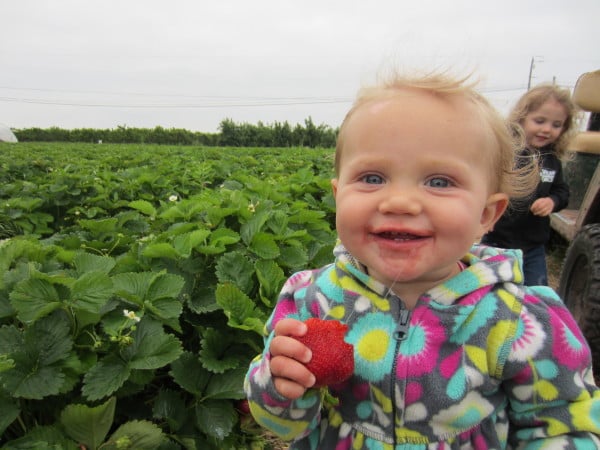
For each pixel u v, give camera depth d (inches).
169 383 30.3
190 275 33.8
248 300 29.2
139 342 25.7
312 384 13.0
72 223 79.9
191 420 27.8
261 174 113.5
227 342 29.6
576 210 67.7
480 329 14.6
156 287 28.6
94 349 25.5
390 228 13.3
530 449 14.6
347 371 13.5
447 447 14.6
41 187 81.8
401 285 15.4
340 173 15.0
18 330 24.9
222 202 48.1
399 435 14.8
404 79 14.2
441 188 13.4
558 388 14.3
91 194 81.3
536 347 14.4
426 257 13.4
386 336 15.1
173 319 28.0
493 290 15.3
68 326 24.9
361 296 15.7
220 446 27.7
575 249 44.7
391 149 13.3
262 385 13.9
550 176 43.4
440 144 13.2
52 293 25.1
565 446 13.9
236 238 35.7
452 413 14.4
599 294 38.5
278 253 36.7
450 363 14.6
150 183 84.0
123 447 22.3
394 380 14.8
